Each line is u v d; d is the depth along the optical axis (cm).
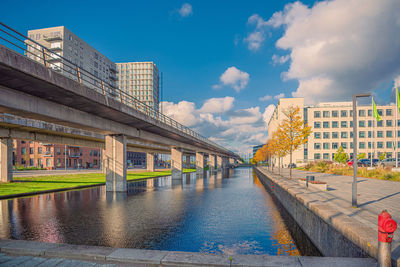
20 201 1881
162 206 1681
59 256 568
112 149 2595
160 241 919
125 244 883
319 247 852
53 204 1744
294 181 2264
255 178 4747
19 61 1155
